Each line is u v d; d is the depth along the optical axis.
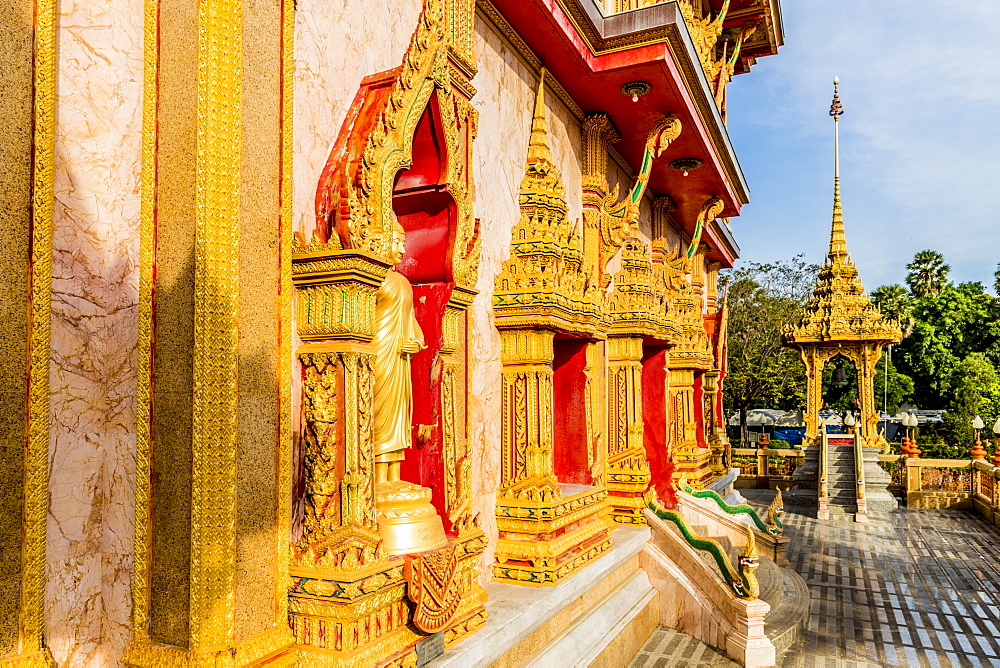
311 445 3.45
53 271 2.72
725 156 11.46
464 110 5.02
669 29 7.20
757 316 34.25
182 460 2.88
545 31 6.75
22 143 2.55
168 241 2.98
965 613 10.48
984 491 20.06
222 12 2.94
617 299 9.40
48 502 2.71
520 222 6.86
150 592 2.92
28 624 2.53
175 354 2.94
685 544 8.93
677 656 7.98
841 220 23.30
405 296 4.34
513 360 6.50
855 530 17.67
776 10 15.10
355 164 3.57
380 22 4.35
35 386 2.57
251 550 3.07
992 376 40.88
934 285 54.56
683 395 12.75
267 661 3.11
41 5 2.62
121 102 2.97
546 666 5.87
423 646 4.14
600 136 8.85
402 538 4.08
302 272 3.47
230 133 2.97
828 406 41.91
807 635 9.45
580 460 7.85
